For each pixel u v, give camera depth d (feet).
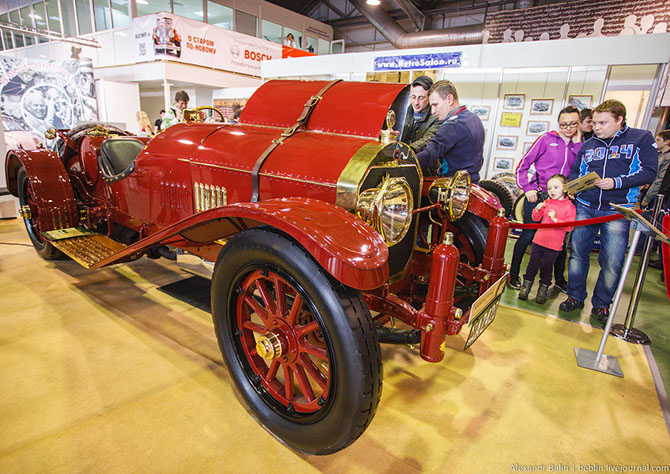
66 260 11.19
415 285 7.38
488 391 6.23
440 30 42.45
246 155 6.14
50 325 7.52
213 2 39.37
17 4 41.68
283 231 4.34
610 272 8.90
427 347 4.71
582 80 15.72
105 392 5.70
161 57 28.63
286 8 51.62
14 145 21.42
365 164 4.96
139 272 10.46
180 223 5.17
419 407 5.76
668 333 8.75
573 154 11.66
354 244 3.95
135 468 4.46
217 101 29.17
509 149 17.56
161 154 7.50
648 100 14.56
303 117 6.41
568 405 6.00
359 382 3.86
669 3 22.02
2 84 20.90
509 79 16.96
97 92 29.60
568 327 8.75
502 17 26.53
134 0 32.37
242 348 5.35
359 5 45.06
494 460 4.86
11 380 5.86
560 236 9.57
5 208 15.57
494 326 8.64
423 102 9.50
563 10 24.66
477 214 7.36
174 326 7.70
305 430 4.49
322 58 20.77
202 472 4.46
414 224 6.16
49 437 4.83
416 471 4.63
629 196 8.62
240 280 4.89
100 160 9.46
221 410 5.47
